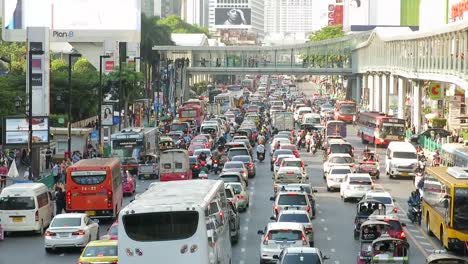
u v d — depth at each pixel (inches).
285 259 1539.1
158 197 1505.9
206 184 1700.3
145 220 1402.6
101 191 2522.1
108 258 1689.2
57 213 2630.4
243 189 2787.9
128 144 3846.0
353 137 5748.0
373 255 1684.3
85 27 7150.6
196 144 4325.8
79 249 2154.3
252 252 2095.2
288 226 1863.9
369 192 2564.0
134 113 6264.8
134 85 6269.7
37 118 3435.0
